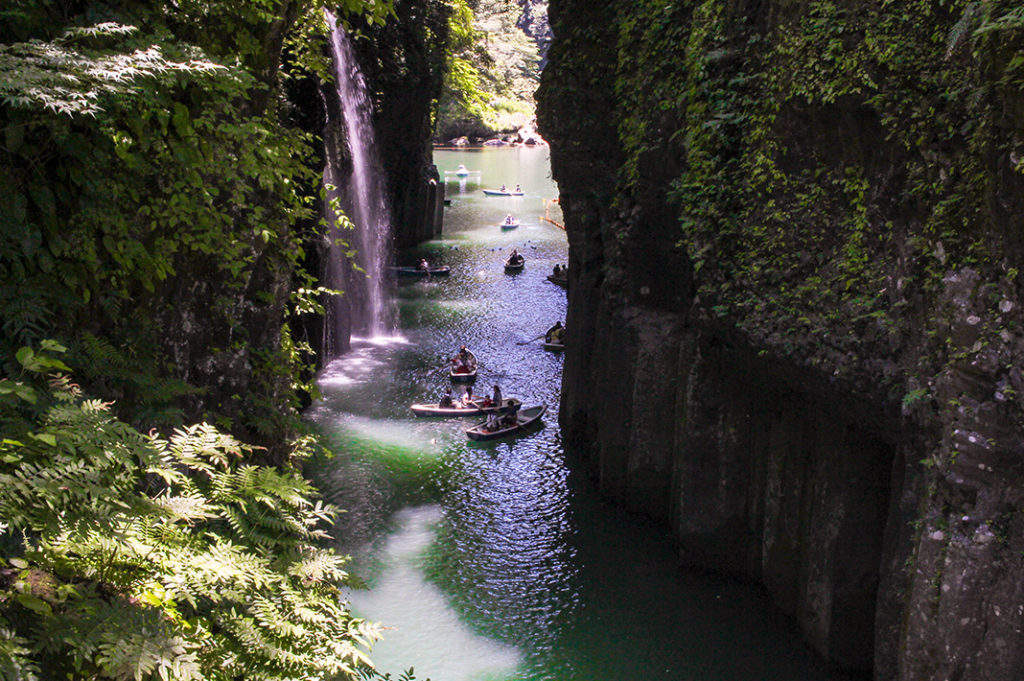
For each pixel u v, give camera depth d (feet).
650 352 54.54
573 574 49.78
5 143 22.76
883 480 39.17
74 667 16.20
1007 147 26.53
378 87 104.47
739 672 41.42
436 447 67.05
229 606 20.89
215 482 25.08
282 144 37.65
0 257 23.11
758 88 40.11
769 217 39.75
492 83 198.49
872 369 35.19
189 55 26.35
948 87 29.94
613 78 55.93
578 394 66.80
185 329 33.47
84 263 25.72
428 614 45.65
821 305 37.55
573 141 59.16
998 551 28.63
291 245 44.47
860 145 34.50
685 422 50.26
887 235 34.17
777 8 38.14
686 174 45.01
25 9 23.40
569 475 63.10
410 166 129.80
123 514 18.88
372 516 55.98
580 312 66.33
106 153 25.40
